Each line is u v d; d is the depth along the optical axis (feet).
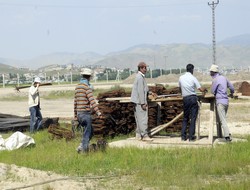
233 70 355.56
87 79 44.37
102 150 44.14
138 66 51.26
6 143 49.70
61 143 52.26
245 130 64.95
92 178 35.32
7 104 145.59
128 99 56.44
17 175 35.58
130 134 60.23
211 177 35.12
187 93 49.32
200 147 45.78
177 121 59.62
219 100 49.55
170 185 32.83
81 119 43.75
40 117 66.90
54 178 35.35
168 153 42.91
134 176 35.81
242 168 37.42
